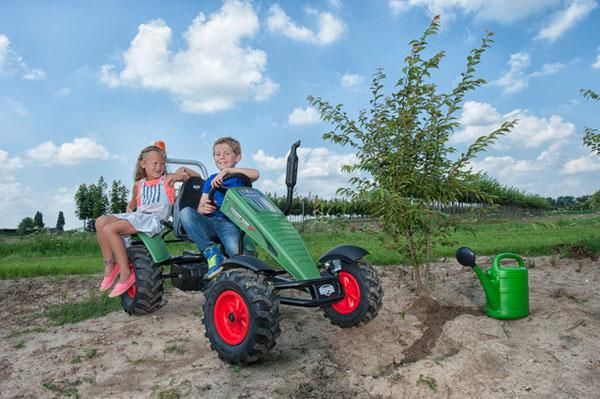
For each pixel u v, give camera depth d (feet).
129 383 11.66
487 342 12.26
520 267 14.80
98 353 13.82
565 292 17.67
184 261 16.85
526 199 130.11
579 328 13.25
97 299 20.98
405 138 16.25
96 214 112.37
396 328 14.26
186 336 14.92
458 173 16.53
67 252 45.62
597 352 11.68
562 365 11.11
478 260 25.84
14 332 16.78
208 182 15.07
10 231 94.84
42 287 24.58
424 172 16.74
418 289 17.52
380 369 11.84
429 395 9.96
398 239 17.48
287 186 14.03
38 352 14.38
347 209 17.97
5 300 22.24
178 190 17.07
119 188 114.62
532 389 10.08
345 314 13.94
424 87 16.22
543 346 12.25
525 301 14.48
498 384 10.35
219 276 12.25
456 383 10.32
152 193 17.52
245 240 15.30
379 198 15.48
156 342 14.40
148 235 16.90
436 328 14.44
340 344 13.44
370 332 14.24
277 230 13.25
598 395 9.74
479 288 19.02
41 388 11.68
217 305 12.25
